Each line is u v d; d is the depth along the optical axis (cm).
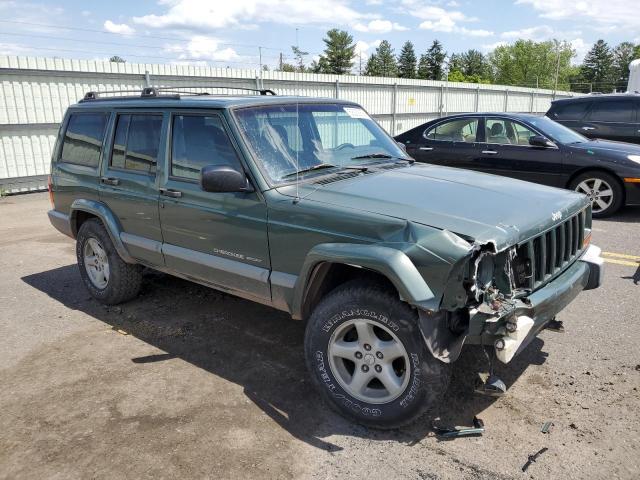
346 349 312
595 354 390
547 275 321
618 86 10919
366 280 305
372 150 436
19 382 375
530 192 358
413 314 283
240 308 496
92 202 488
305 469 280
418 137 952
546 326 371
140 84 1416
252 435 309
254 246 354
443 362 281
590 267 367
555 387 348
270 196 341
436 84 2477
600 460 279
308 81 1856
